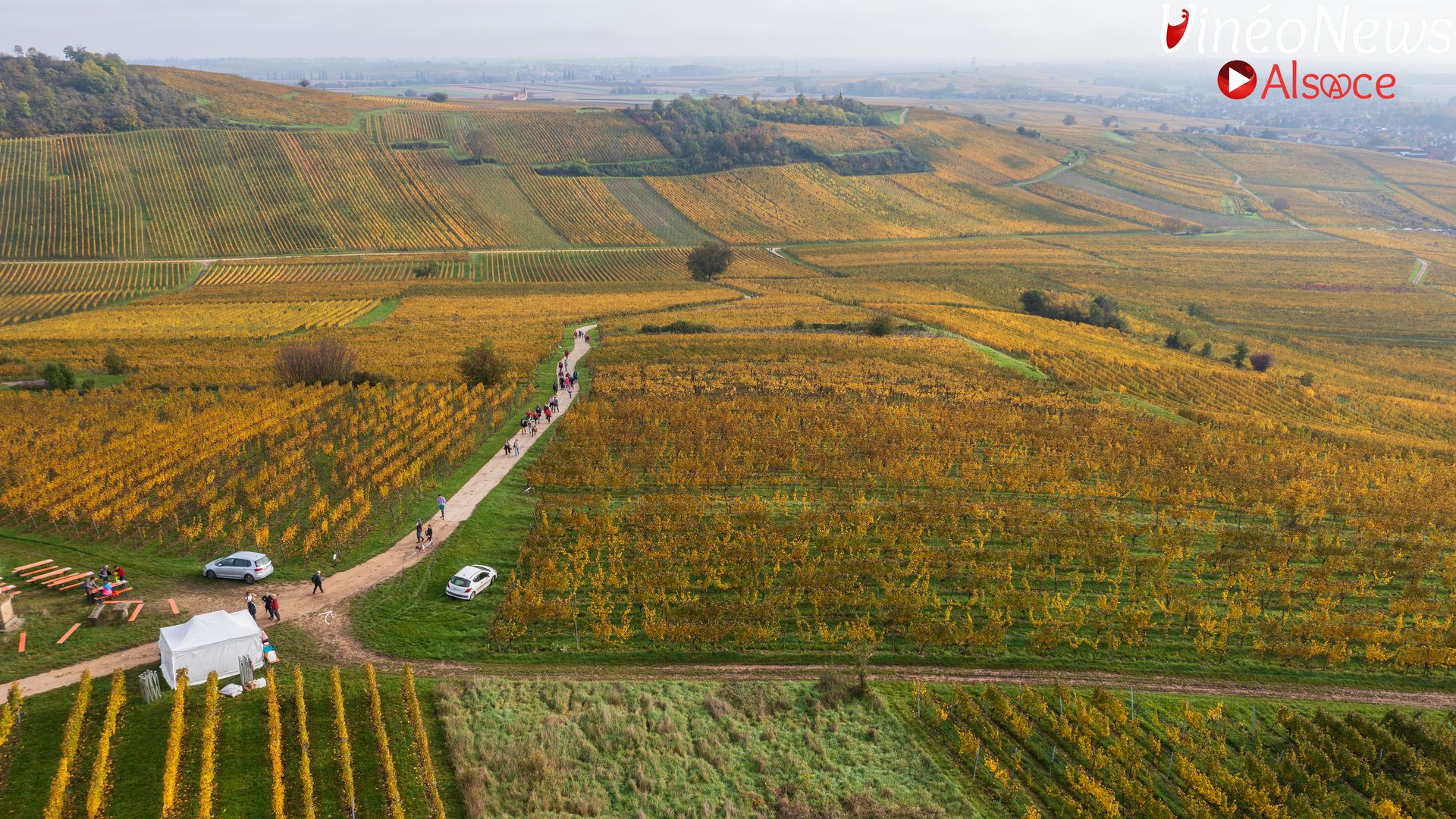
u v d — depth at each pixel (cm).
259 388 9169
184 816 3052
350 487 6462
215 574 4878
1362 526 6359
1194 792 3488
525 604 4522
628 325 14138
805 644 4588
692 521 6066
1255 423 9700
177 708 3462
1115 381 11800
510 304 16675
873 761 3681
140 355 11219
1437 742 3747
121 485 6053
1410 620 5212
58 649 4034
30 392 8988
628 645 4516
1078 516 6444
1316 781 3469
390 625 4494
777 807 3422
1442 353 17338
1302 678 4478
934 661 4481
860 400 9725
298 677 3688
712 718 3906
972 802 3459
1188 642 4766
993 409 9400
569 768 3534
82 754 3316
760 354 11838
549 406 8950
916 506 6353
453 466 7156
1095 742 3838
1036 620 4894
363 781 3306
